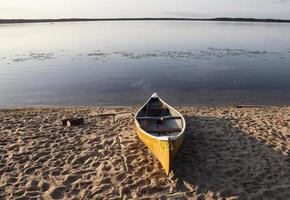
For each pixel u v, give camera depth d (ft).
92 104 56.24
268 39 195.83
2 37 223.30
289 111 47.06
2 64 98.58
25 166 28.58
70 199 23.77
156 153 28.09
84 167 28.37
